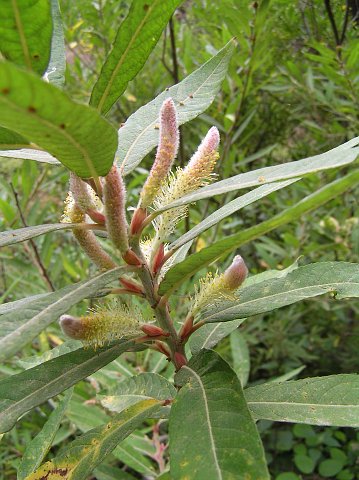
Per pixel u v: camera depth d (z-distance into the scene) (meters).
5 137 0.12
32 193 0.39
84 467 0.14
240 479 0.11
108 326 0.14
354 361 0.44
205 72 0.17
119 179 0.13
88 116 0.09
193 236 0.14
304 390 0.15
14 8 0.10
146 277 0.15
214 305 0.16
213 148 0.15
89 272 0.42
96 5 0.52
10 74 0.08
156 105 0.17
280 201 0.44
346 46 0.42
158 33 0.12
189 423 0.12
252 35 0.36
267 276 0.22
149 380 0.20
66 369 0.14
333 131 0.42
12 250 0.42
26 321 0.10
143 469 0.25
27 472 0.18
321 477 0.45
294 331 0.46
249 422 0.12
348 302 0.39
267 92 0.47
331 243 0.40
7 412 0.14
